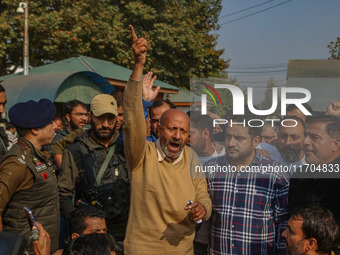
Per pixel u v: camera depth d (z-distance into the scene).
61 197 2.78
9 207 2.42
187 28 19.48
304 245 2.07
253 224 2.37
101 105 2.87
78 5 16.94
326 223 2.04
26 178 2.44
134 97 2.16
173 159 2.36
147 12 18.53
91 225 2.38
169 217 2.29
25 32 14.79
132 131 2.21
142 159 2.32
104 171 2.85
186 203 2.30
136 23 19.11
